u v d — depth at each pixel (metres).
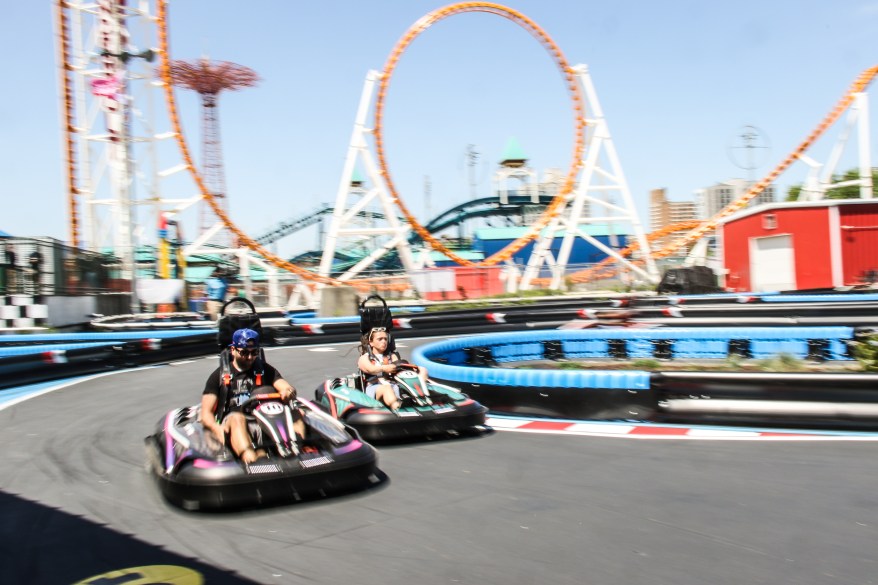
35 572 4.30
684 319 18.72
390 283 39.22
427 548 4.54
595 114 51.12
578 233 50.81
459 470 6.47
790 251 32.12
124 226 36.66
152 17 39.72
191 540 4.77
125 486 6.16
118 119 36.72
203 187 43.62
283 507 5.43
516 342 15.59
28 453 7.56
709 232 54.06
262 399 5.94
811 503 5.26
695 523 4.88
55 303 20.30
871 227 31.34
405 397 7.81
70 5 39.03
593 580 3.99
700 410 8.30
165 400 11.10
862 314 17.72
